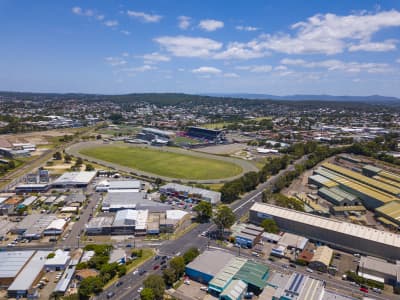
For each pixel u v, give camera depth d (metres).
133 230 123.19
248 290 86.25
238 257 99.75
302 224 120.81
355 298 82.06
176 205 154.00
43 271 93.56
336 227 115.81
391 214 139.25
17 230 120.31
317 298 78.00
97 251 102.94
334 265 101.62
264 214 130.12
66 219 131.38
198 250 108.25
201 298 82.88
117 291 85.06
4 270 89.62
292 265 101.56
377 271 94.25
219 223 121.38
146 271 95.44
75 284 88.38
